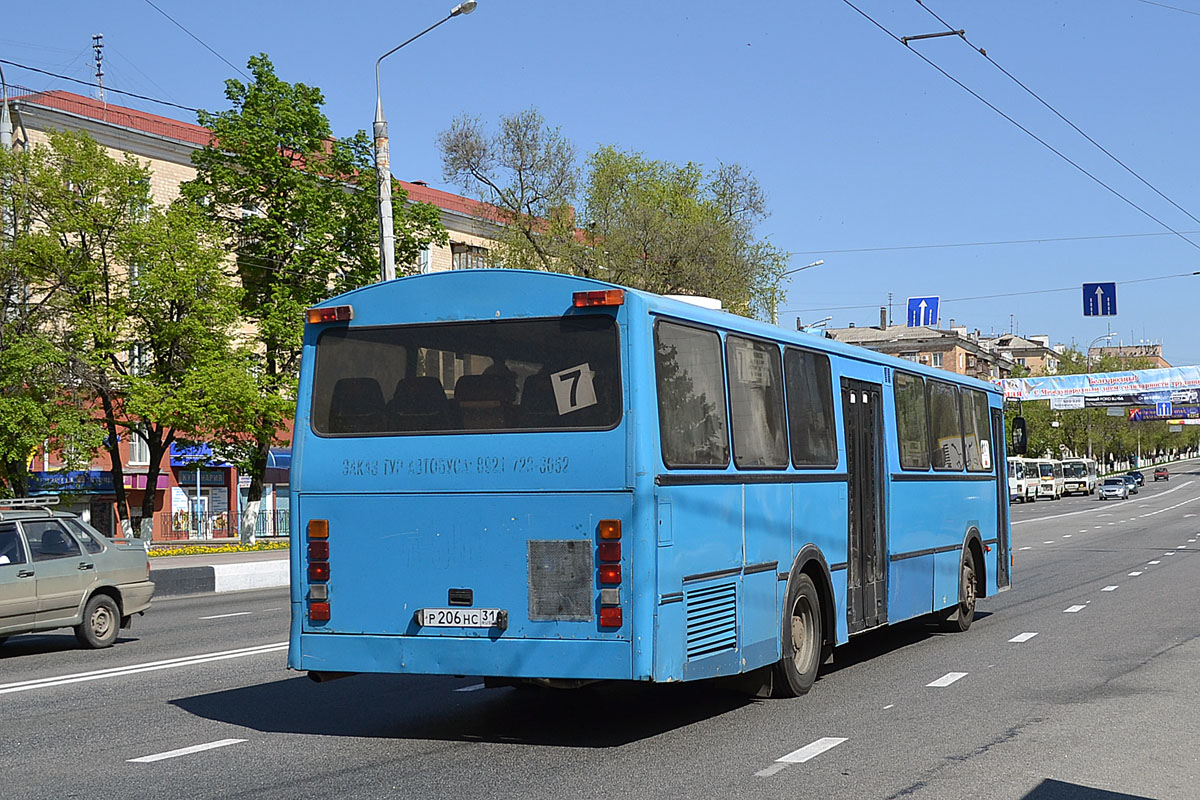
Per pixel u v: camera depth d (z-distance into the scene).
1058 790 6.90
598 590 8.02
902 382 13.34
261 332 41.03
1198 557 28.66
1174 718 9.10
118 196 36.53
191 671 12.17
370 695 10.60
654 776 7.30
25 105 40.78
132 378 37.16
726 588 8.98
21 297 34.97
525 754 8.02
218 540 47.78
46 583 14.17
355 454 8.66
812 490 10.64
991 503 16.67
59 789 7.04
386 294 8.81
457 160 47.59
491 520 8.28
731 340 9.46
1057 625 15.52
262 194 42.16
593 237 48.28
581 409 8.20
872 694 10.39
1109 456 145.38
